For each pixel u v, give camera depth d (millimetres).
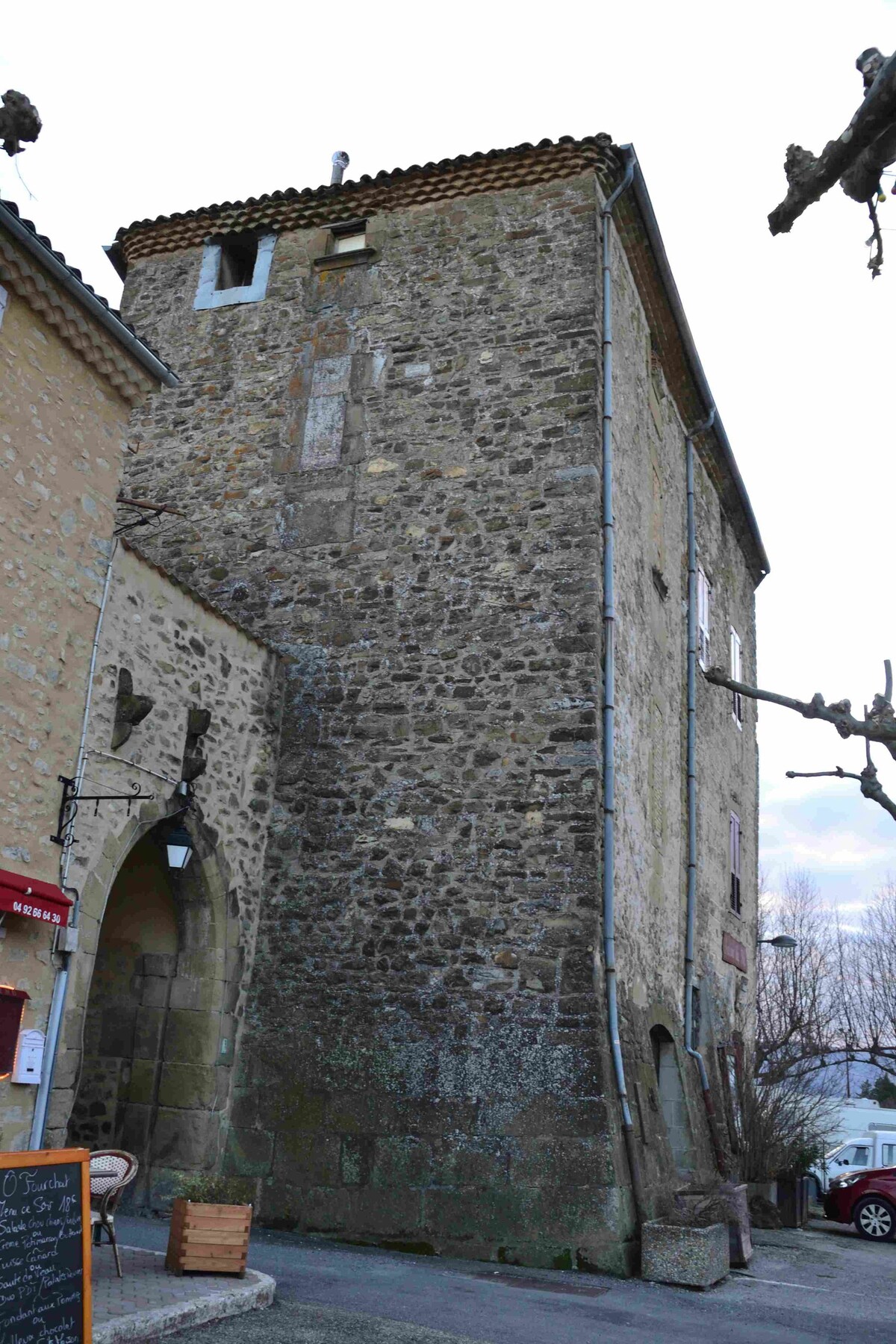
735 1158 12867
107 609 8289
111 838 8156
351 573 10961
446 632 10398
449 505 10789
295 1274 7121
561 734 9688
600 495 10461
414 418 11250
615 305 11625
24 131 6746
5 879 6758
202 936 9586
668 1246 8172
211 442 12070
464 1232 8500
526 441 10703
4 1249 4434
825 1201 14164
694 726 13617
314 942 9883
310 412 11758
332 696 10594
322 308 12172
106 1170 6227
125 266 13852
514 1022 9023
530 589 10203
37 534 7340
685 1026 12195
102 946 9805
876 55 3438
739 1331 6797
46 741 7352
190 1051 9383
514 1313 6637
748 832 17438
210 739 9617
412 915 9664
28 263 7164
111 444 8086
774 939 16906
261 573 11320
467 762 9922
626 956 9875
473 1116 8844
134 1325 5148
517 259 11414
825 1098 16188
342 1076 9336
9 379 7160
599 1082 8609
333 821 10203
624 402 11617
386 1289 6945
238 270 13492
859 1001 26656
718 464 16125
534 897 9336
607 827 9492
